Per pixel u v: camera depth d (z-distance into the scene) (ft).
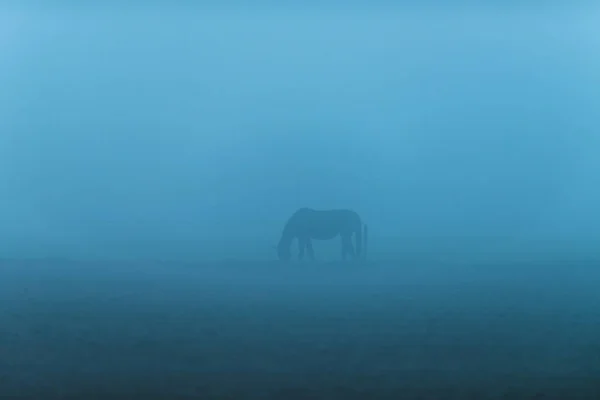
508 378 36.35
